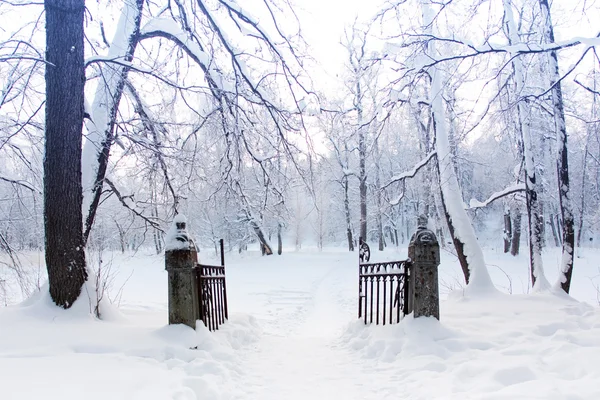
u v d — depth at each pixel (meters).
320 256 30.53
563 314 6.04
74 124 6.04
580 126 10.25
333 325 9.91
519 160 11.01
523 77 8.87
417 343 4.90
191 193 10.45
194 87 7.78
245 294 15.23
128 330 5.10
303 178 9.01
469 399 3.09
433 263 5.39
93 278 6.16
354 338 6.16
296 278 20.34
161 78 7.28
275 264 26.73
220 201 9.98
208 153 9.73
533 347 4.36
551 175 16.58
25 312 5.47
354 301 13.27
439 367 4.25
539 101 8.94
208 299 5.98
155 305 11.73
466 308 6.65
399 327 5.43
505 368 3.66
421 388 3.68
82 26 6.25
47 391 3.06
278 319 10.64
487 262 23.28
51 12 6.00
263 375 4.55
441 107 9.99
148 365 4.06
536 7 8.77
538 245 8.95
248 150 8.73
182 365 4.28
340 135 10.95
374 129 10.85
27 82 6.71
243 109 8.35
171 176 9.52
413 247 5.58
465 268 8.88
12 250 8.95
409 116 11.67
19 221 9.91
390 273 6.14
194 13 8.17
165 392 3.30
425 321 5.27
